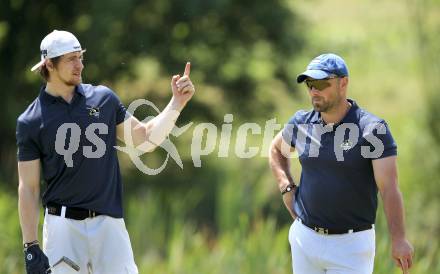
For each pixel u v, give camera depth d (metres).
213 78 69.88
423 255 37.59
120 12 62.84
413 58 61.91
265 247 34.44
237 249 34.69
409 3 59.91
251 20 71.81
